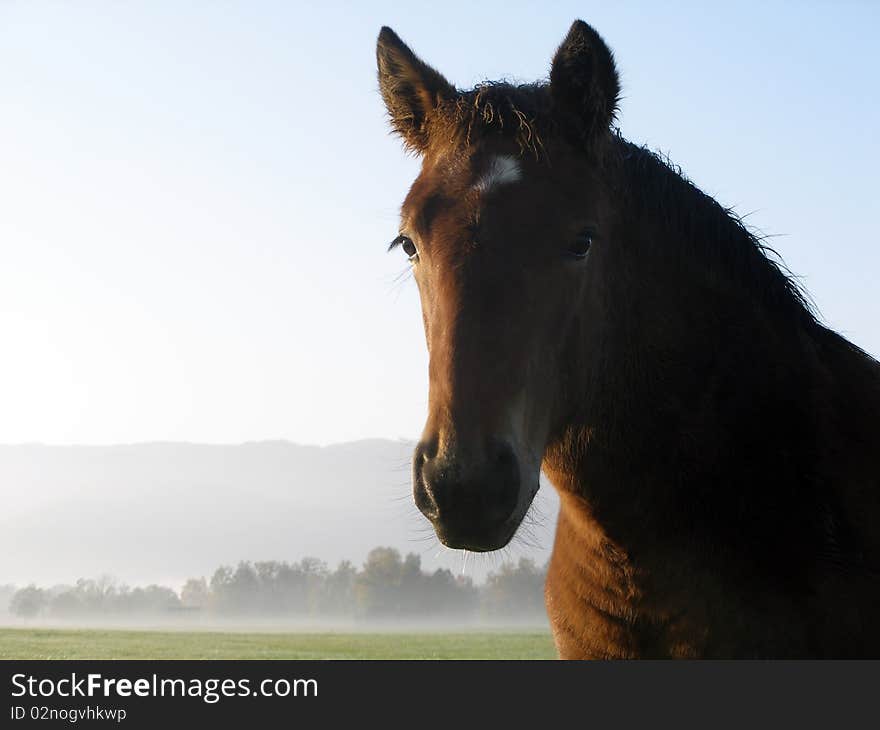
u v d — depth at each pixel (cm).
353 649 3716
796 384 377
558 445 364
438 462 291
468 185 332
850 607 340
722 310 386
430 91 387
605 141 363
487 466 290
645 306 374
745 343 381
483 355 304
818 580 342
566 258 328
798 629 341
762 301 397
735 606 348
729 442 362
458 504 286
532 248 321
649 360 369
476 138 346
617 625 369
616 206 373
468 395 299
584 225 332
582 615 386
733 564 351
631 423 364
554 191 332
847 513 356
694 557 355
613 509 364
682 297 383
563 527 415
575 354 339
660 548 359
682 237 390
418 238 338
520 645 4334
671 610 356
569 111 356
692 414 365
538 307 318
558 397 336
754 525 351
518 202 326
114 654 2497
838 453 368
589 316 346
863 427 381
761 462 360
